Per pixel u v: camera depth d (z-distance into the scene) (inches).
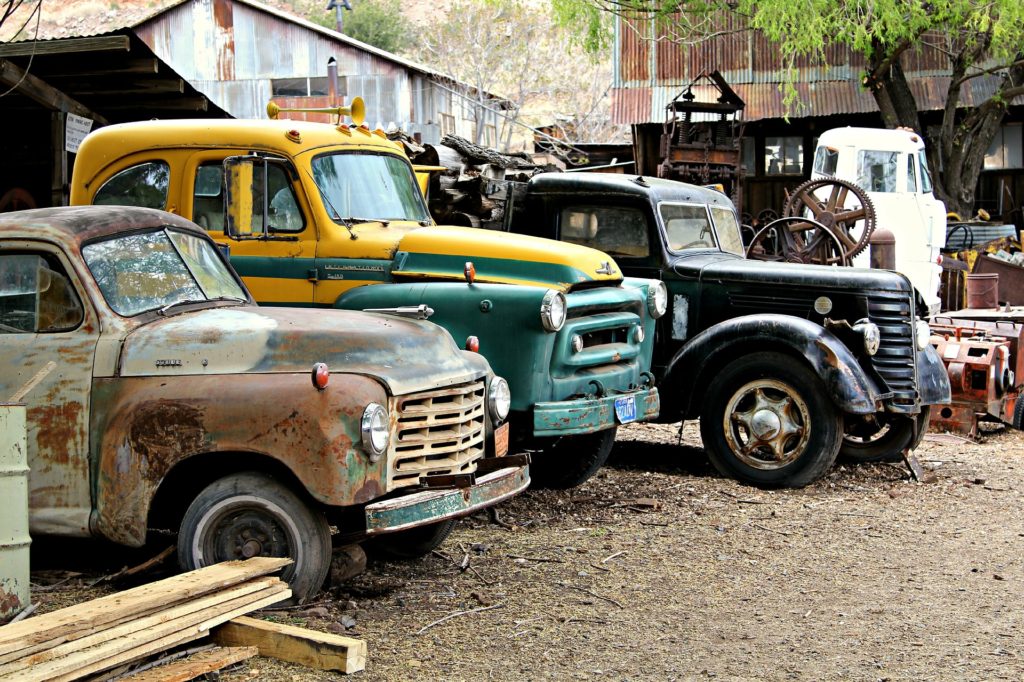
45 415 210.5
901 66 831.7
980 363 413.4
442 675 179.9
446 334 233.0
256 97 1396.4
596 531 276.5
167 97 508.1
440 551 254.1
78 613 166.9
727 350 340.2
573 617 211.2
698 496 318.3
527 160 487.8
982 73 769.6
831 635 204.8
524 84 1518.2
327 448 194.2
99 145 301.9
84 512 208.7
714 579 238.5
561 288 285.3
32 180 522.9
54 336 213.9
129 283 221.8
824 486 333.7
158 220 238.5
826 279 340.5
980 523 293.1
